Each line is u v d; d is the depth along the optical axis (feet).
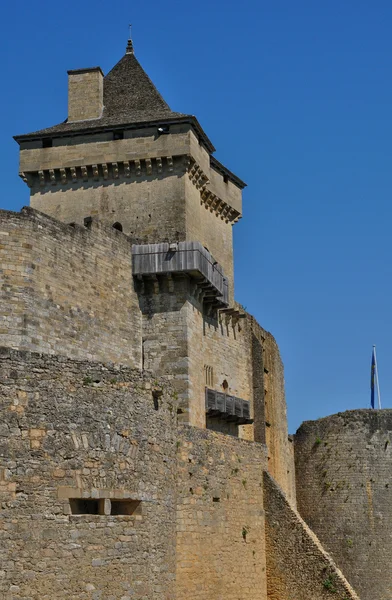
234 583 143.74
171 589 115.24
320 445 259.19
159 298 199.72
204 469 138.31
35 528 96.17
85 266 181.98
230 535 144.36
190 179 213.66
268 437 253.85
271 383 264.72
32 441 97.81
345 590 152.15
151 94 221.66
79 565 98.99
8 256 163.84
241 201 246.47
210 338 219.20
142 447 109.40
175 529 119.65
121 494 104.78
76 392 102.63
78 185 214.69
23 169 215.72
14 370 98.22
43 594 95.40
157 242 208.13
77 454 101.14
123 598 103.14
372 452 254.27
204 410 207.51
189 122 210.18
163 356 197.67
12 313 162.50
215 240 232.94
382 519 250.78
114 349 188.96
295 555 155.94
